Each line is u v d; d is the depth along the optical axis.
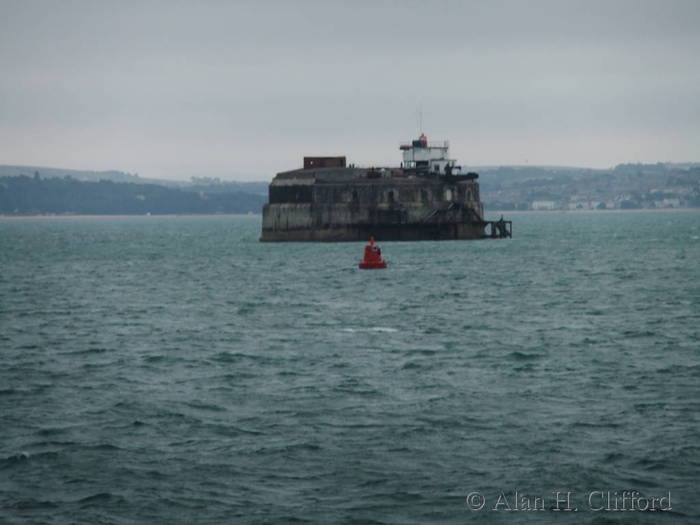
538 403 118.94
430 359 150.62
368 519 83.31
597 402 119.12
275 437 105.31
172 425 110.56
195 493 89.12
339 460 97.31
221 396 125.00
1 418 114.38
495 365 145.00
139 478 92.88
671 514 83.75
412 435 105.44
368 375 137.75
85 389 130.50
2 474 94.31
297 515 84.19
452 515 84.06
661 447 99.88
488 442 102.56
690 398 120.88
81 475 93.81
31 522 83.00
